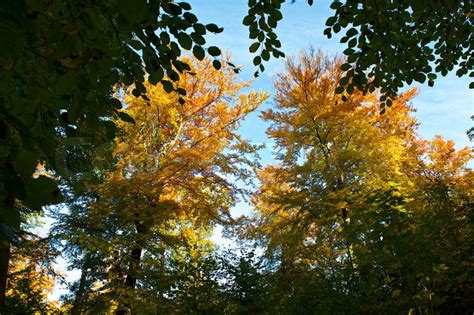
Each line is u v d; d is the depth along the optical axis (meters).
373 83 4.44
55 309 10.41
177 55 2.33
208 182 11.37
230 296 9.51
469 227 7.81
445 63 4.69
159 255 10.04
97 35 1.56
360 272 7.44
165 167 10.90
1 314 7.25
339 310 7.20
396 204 7.31
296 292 8.76
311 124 12.05
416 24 4.19
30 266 10.62
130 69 2.33
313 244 10.79
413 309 6.97
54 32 1.52
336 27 4.02
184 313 8.84
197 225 11.61
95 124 1.84
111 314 10.98
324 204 10.47
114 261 9.21
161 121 12.46
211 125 13.44
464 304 8.30
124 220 9.88
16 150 1.22
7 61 1.35
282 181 12.45
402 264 6.80
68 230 10.08
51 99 1.67
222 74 13.09
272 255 11.36
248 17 3.67
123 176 10.39
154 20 2.13
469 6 4.14
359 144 12.09
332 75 12.74
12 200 1.11
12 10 1.02
